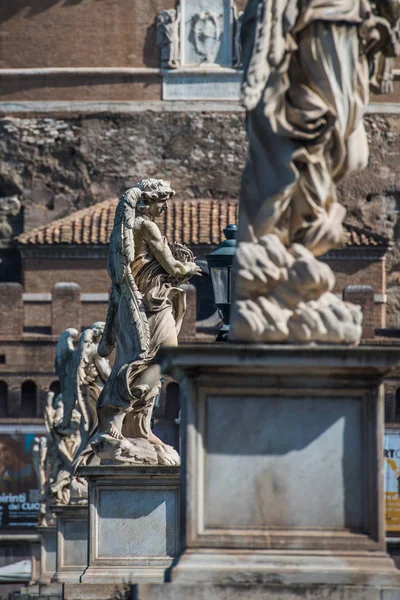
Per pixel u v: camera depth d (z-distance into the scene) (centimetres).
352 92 2128
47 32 19688
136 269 3738
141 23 19762
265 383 2094
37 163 19550
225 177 19675
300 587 2031
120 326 3784
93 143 19638
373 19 2133
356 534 2088
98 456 3828
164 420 17088
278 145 2112
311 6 2108
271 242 2098
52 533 8125
